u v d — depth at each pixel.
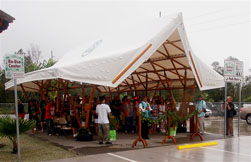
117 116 13.91
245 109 18.66
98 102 10.16
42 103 13.94
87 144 9.45
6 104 32.03
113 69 9.20
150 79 17.03
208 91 50.16
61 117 12.21
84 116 10.95
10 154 7.96
